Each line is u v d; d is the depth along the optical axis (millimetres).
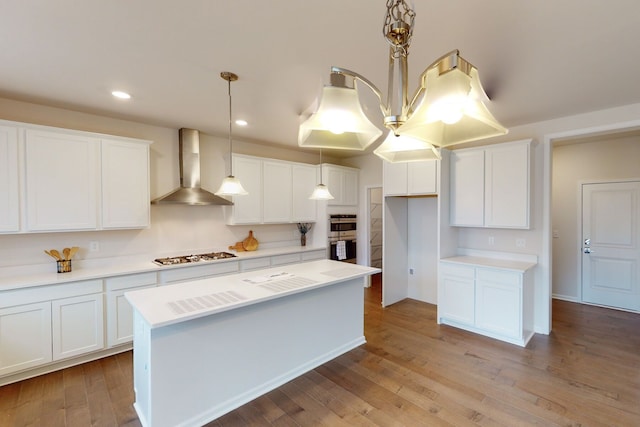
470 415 2176
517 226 3488
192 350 2098
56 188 2930
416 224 4996
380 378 2672
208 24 1766
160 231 3922
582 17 1685
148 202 3498
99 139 3178
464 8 1604
